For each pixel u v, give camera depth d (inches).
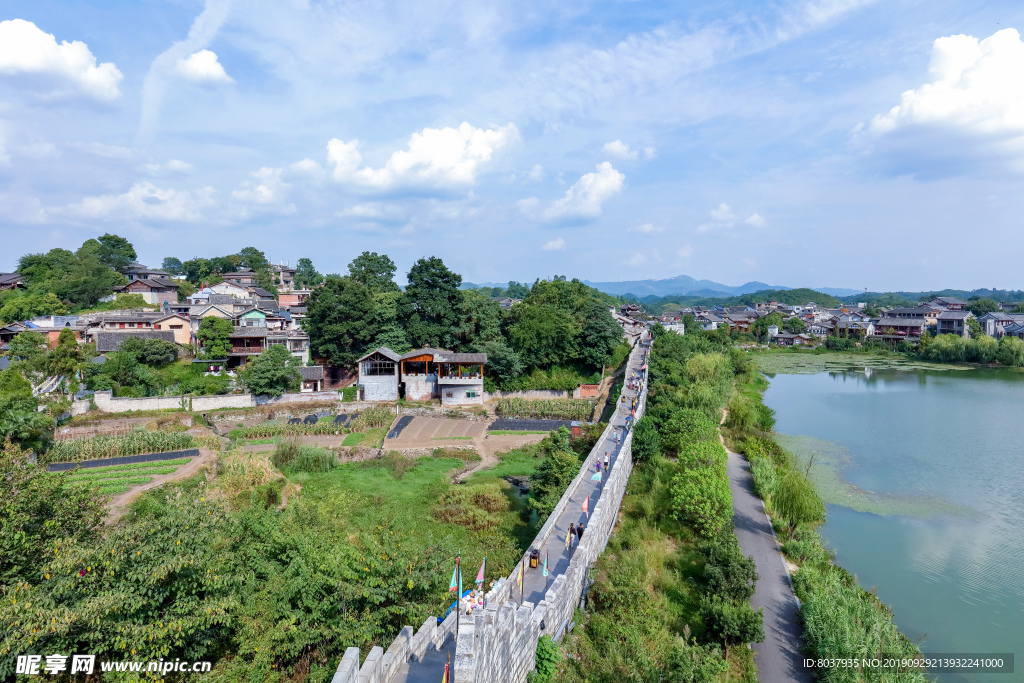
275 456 1836.9
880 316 6624.0
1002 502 1722.4
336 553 815.1
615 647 865.5
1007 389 3636.8
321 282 5772.6
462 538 1326.3
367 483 1708.9
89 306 3489.2
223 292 4047.7
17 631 528.1
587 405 2667.3
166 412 2242.9
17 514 635.5
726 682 837.2
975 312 6466.5
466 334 3006.9
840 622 925.8
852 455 2183.8
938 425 2662.4
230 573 772.6
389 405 2615.7
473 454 2042.3
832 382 3986.2
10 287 3599.9
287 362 2640.3
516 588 898.1
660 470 1665.8
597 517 1142.3
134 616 637.3
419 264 2962.6
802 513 1366.9
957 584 1245.7
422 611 753.6
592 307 3408.0
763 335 6658.5
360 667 578.9
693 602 1075.9
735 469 1905.8
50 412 1929.1
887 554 1380.4
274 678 682.8
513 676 681.6
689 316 5920.3
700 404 2317.9
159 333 2728.8
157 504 1234.0
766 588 1149.7
